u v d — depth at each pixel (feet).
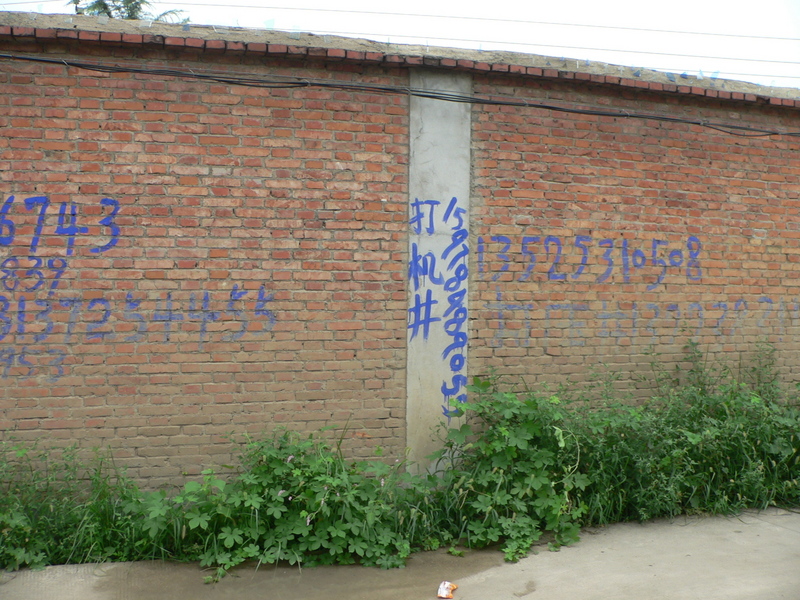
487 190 17.52
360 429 16.66
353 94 16.71
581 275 18.19
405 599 12.28
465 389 17.28
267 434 16.17
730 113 19.69
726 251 19.52
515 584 12.89
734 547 14.69
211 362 15.92
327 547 13.82
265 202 16.21
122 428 15.49
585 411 17.12
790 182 20.17
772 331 19.98
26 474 14.98
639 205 18.69
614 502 16.30
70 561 13.66
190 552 13.89
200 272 15.88
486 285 17.48
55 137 15.30
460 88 17.43
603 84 18.15
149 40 15.39
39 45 15.31
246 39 16.26
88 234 15.42
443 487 15.90
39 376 15.17
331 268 16.53
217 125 16.01
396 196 16.89
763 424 17.52
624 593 12.44
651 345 18.78
